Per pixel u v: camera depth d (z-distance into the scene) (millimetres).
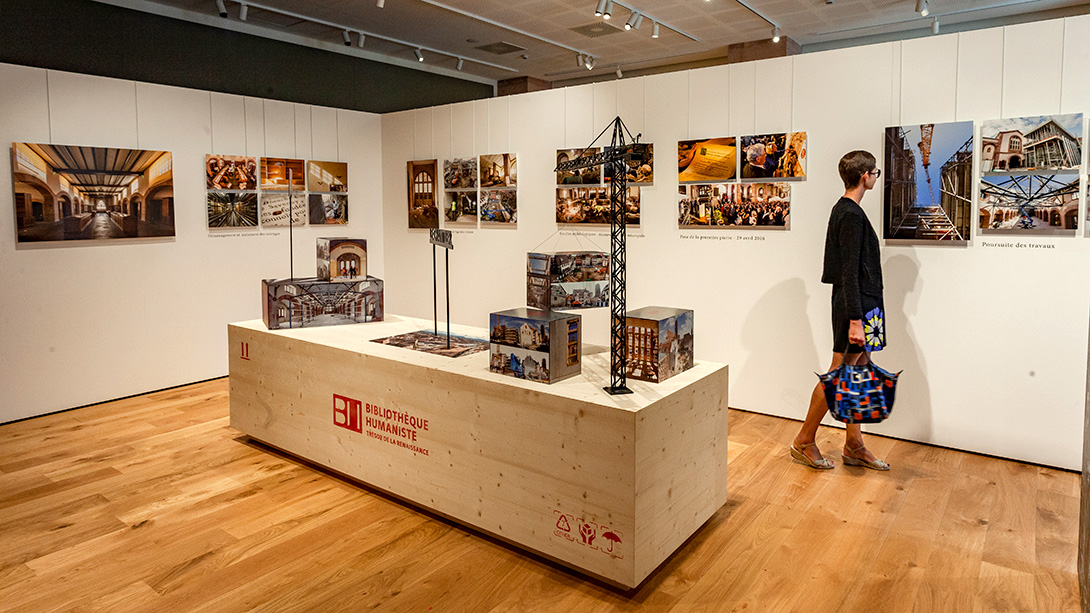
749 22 7645
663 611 2646
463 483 3234
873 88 4500
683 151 5312
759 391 5180
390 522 3420
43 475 4047
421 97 9461
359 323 4539
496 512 3117
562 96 6000
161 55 6430
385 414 3561
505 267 6625
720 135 5168
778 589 2791
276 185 6746
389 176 7656
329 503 3643
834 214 3832
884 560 3006
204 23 6754
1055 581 2816
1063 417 4016
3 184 5023
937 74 4270
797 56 4773
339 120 7273
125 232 5699
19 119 5074
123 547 3172
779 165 4875
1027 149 3969
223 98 6305
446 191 7023
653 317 3025
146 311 5902
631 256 5719
